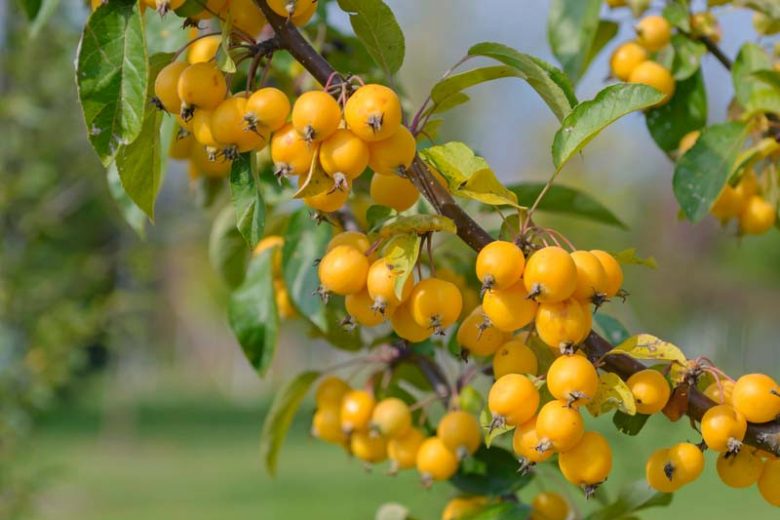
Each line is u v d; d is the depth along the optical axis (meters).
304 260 1.29
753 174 1.29
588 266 1.00
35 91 2.76
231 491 5.55
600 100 1.03
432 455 1.19
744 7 1.29
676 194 1.23
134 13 1.01
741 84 1.26
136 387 11.31
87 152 3.00
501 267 0.99
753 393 1.00
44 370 2.61
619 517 1.13
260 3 1.03
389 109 0.99
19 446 2.63
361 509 3.71
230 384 14.01
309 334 1.34
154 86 1.07
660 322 7.94
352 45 1.42
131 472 6.28
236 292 1.30
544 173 8.96
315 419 1.24
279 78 1.36
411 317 1.02
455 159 1.04
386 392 1.27
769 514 4.39
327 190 1.01
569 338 1.00
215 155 1.03
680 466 1.01
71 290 2.93
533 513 1.21
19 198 2.78
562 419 0.99
